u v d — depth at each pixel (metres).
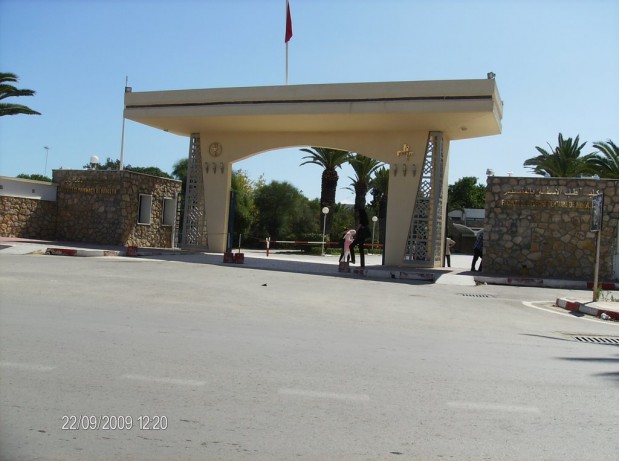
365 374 6.48
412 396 5.75
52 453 4.12
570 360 7.94
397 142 23.72
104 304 10.55
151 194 29.05
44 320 8.50
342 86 21.67
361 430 4.77
